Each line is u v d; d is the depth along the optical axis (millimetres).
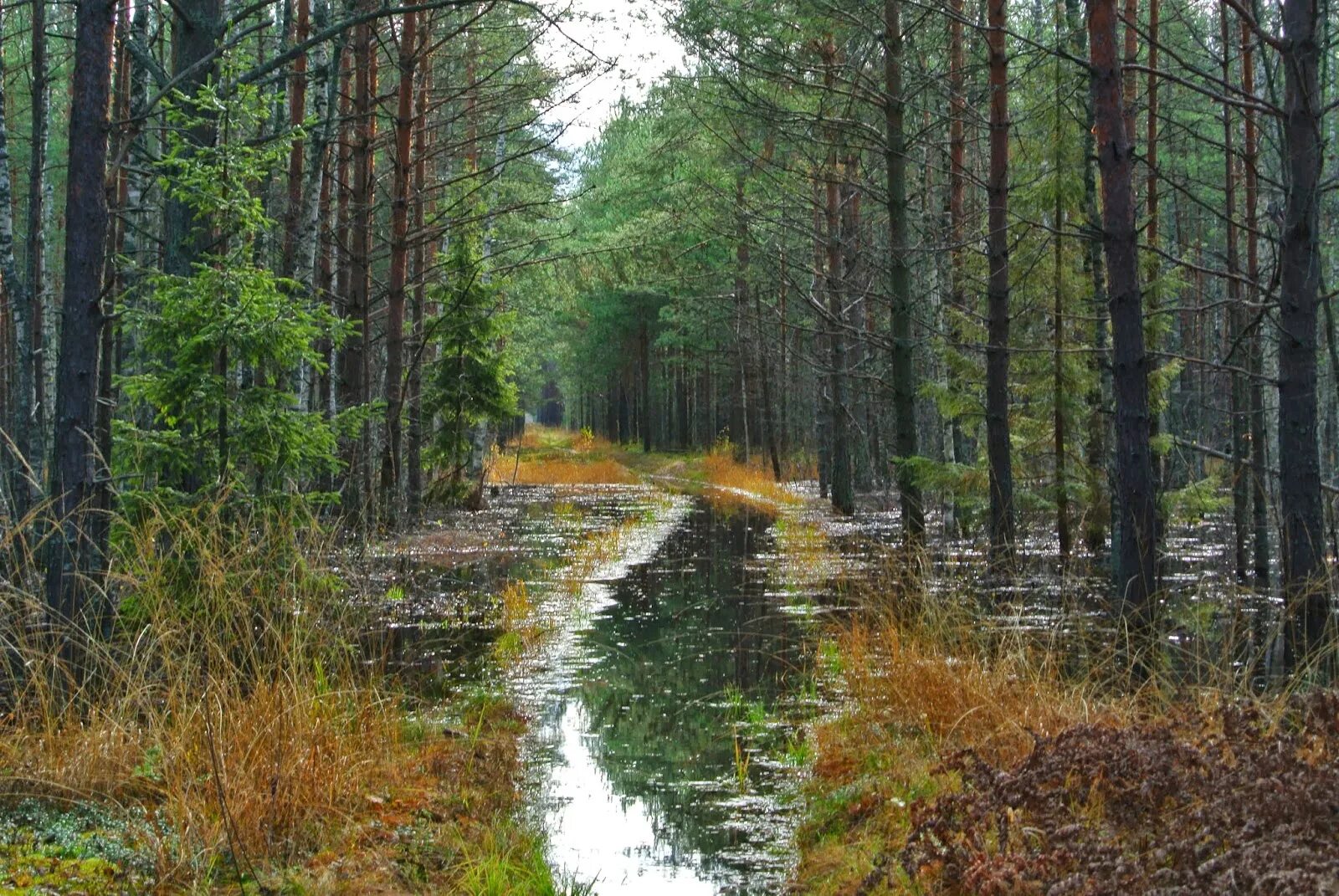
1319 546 7734
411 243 18641
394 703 7738
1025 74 14023
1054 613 10273
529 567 17203
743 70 16203
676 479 46188
